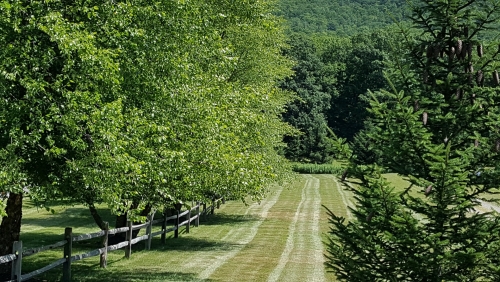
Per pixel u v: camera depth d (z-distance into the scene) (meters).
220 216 30.66
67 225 25.64
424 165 7.16
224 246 19.59
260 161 15.69
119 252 17.45
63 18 11.05
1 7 9.36
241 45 23.14
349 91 77.19
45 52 10.14
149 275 13.78
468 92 7.35
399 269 7.04
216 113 13.95
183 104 12.84
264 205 37.25
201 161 13.34
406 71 7.65
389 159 7.40
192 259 16.50
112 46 11.66
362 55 76.50
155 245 19.41
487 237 6.85
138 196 13.23
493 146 6.99
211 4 21.17
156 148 12.11
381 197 6.89
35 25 9.72
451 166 6.37
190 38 13.20
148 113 12.10
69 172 10.29
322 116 74.50
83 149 10.15
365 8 145.50
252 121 16.03
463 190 6.64
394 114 6.94
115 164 10.03
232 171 14.38
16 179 9.68
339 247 7.59
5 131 9.80
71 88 10.88
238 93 16.20
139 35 11.49
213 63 15.84
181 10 12.65
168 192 13.27
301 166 70.25
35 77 10.09
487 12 7.24
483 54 7.48
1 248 12.62
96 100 10.05
